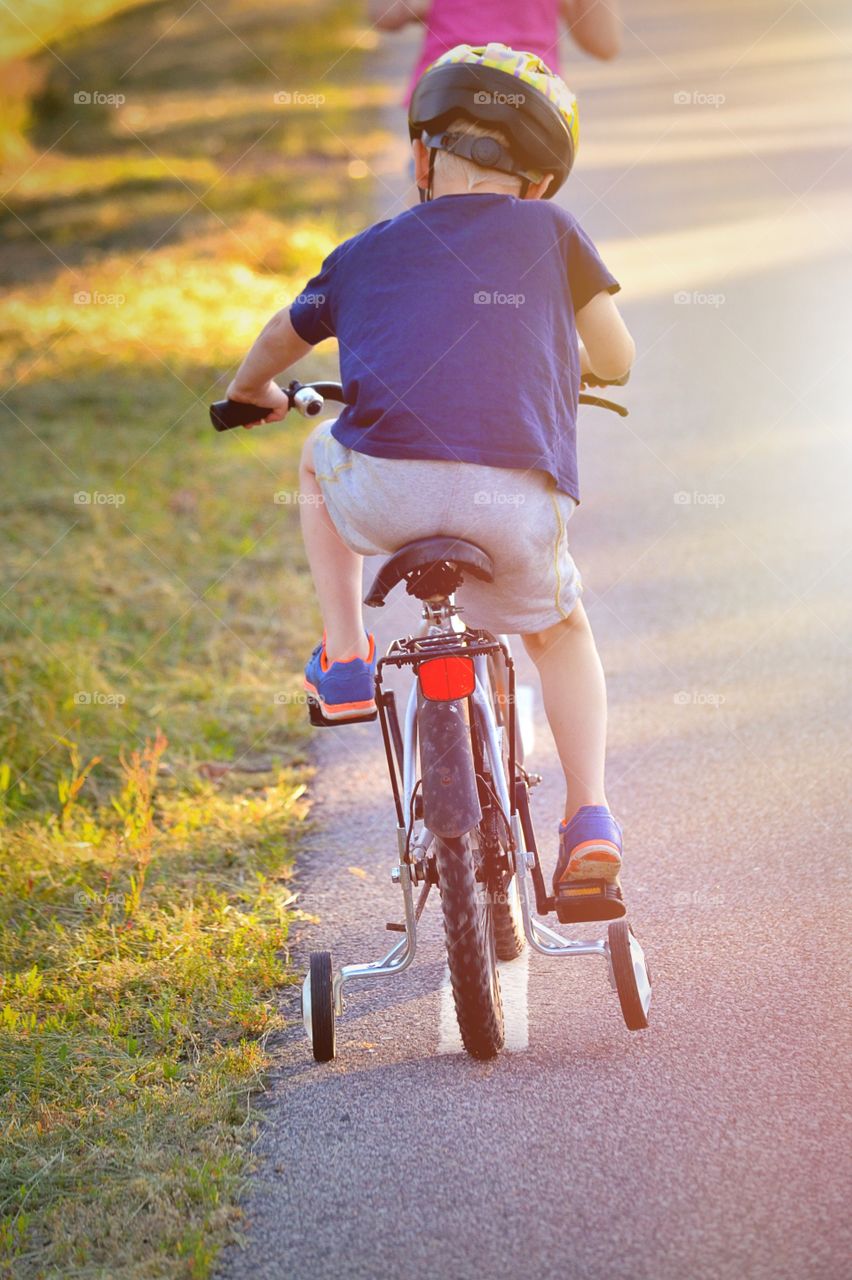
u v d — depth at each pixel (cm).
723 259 1382
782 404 1027
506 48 376
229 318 1368
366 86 2527
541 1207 347
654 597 748
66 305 1436
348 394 372
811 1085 383
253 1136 385
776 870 499
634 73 2530
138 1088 411
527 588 375
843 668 654
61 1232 352
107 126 2455
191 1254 340
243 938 489
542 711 649
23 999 468
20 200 1969
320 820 578
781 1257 323
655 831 534
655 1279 320
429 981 457
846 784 554
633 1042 411
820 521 827
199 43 3161
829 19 3020
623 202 1627
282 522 911
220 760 640
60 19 3409
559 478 363
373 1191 359
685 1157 359
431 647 369
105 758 645
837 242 1420
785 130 1977
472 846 379
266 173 1925
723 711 623
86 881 547
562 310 371
